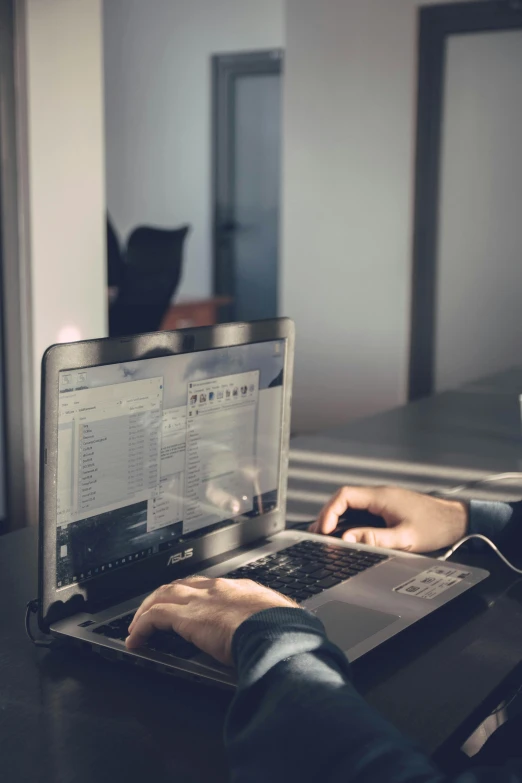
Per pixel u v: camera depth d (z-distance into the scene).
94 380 0.98
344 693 0.71
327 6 5.10
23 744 0.79
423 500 1.38
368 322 5.25
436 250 5.09
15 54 3.07
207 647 0.86
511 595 1.17
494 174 4.86
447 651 1.00
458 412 2.53
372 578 1.16
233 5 6.78
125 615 1.00
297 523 1.46
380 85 5.01
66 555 0.98
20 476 3.27
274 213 6.97
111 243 4.96
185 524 1.14
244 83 6.91
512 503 1.37
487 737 0.92
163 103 7.20
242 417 1.22
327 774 0.64
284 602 0.87
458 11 4.78
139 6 7.16
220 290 7.27
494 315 4.99
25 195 3.14
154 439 1.08
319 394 5.48
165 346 1.07
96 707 0.86
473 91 4.84
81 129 3.29
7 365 3.18
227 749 0.71
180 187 7.24
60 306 3.29
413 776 0.62
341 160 5.20
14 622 1.06
